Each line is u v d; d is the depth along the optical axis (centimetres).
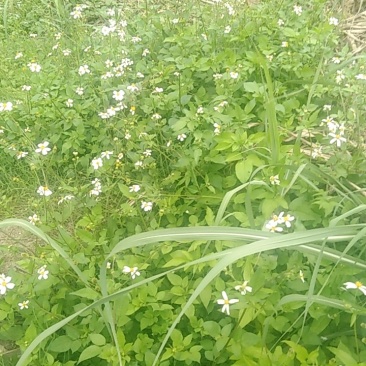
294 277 69
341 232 57
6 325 77
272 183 75
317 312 66
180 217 90
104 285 60
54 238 90
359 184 85
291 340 67
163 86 114
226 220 85
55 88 116
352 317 61
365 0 133
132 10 146
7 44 140
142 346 69
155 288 73
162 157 101
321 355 66
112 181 99
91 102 110
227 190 91
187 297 72
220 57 108
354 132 93
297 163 81
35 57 132
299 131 88
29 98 116
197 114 95
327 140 91
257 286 66
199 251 74
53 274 78
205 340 70
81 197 94
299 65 107
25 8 158
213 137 89
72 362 69
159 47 124
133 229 89
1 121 113
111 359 65
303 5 128
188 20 132
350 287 62
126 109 110
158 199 88
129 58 122
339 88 97
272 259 72
